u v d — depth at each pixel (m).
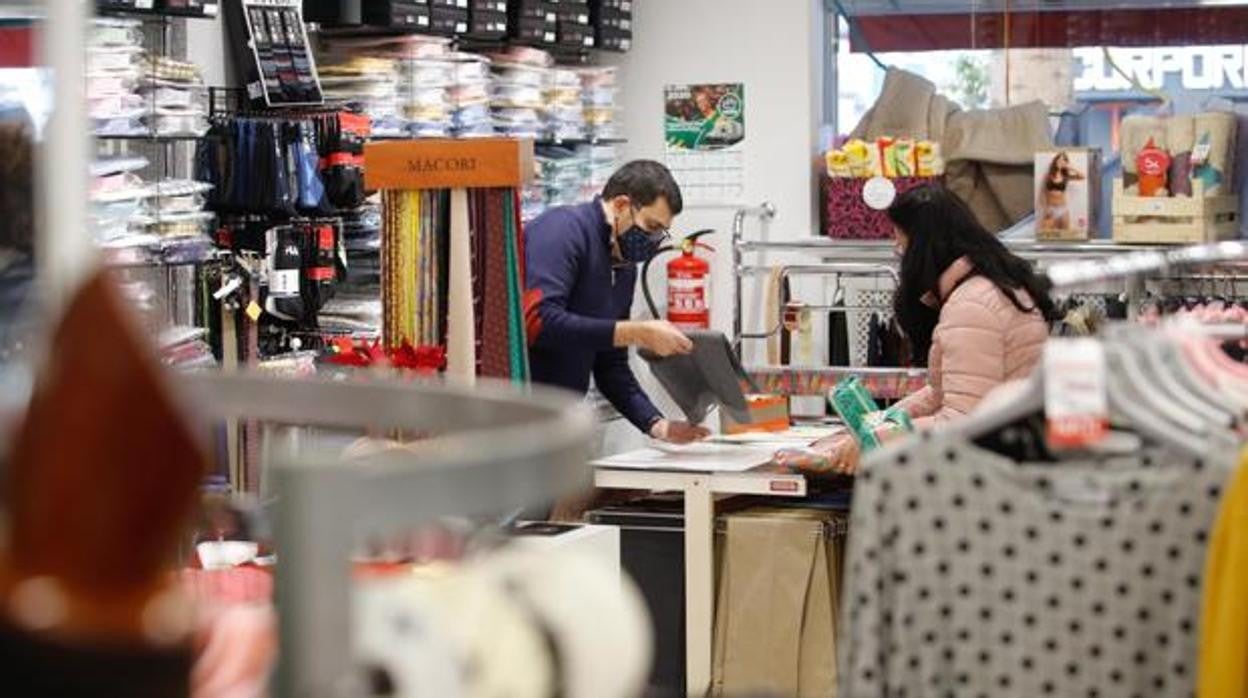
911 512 2.47
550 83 8.50
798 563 5.86
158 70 5.85
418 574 2.62
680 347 6.01
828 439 6.01
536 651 1.75
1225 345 3.76
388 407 1.98
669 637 6.11
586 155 8.89
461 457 1.61
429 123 7.38
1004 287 5.55
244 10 6.43
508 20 8.15
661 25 9.35
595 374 6.59
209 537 3.62
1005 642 2.47
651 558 6.11
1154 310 6.20
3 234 3.09
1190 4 8.86
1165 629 2.46
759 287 9.20
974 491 2.47
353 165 6.47
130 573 1.43
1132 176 7.80
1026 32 9.09
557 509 6.27
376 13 7.12
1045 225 7.98
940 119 8.50
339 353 4.98
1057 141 9.02
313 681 1.57
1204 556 2.45
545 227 6.24
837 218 8.46
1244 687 2.30
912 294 5.75
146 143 6.21
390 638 1.71
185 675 1.45
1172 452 2.55
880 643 2.48
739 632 5.91
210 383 2.04
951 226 5.65
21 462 1.42
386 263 5.02
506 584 1.81
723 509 6.06
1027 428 2.66
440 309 5.02
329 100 6.97
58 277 2.94
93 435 1.40
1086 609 2.46
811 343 8.77
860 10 9.34
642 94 9.40
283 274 6.28
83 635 1.39
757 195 9.25
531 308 6.02
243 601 2.54
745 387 6.36
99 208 5.57
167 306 6.19
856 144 8.40
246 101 6.52
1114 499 2.46
